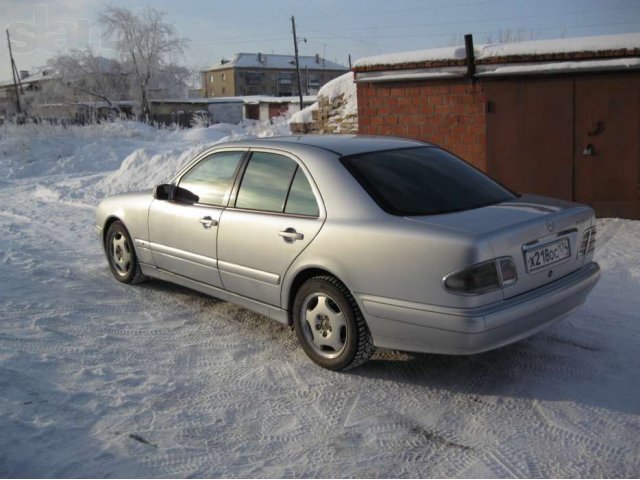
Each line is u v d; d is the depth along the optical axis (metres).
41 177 19.05
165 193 5.75
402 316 3.92
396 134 10.30
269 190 4.85
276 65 111.75
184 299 6.11
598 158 8.69
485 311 3.67
